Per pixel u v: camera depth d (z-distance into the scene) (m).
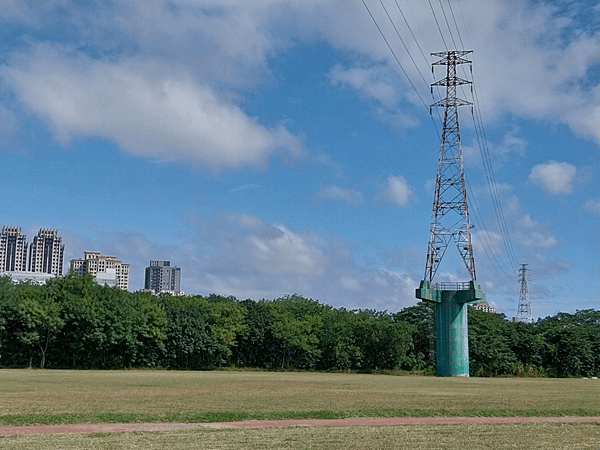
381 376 120.38
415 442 31.09
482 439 32.59
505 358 151.12
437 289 127.06
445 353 125.75
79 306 124.81
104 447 28.27
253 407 47.09
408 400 56.31
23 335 119.94
